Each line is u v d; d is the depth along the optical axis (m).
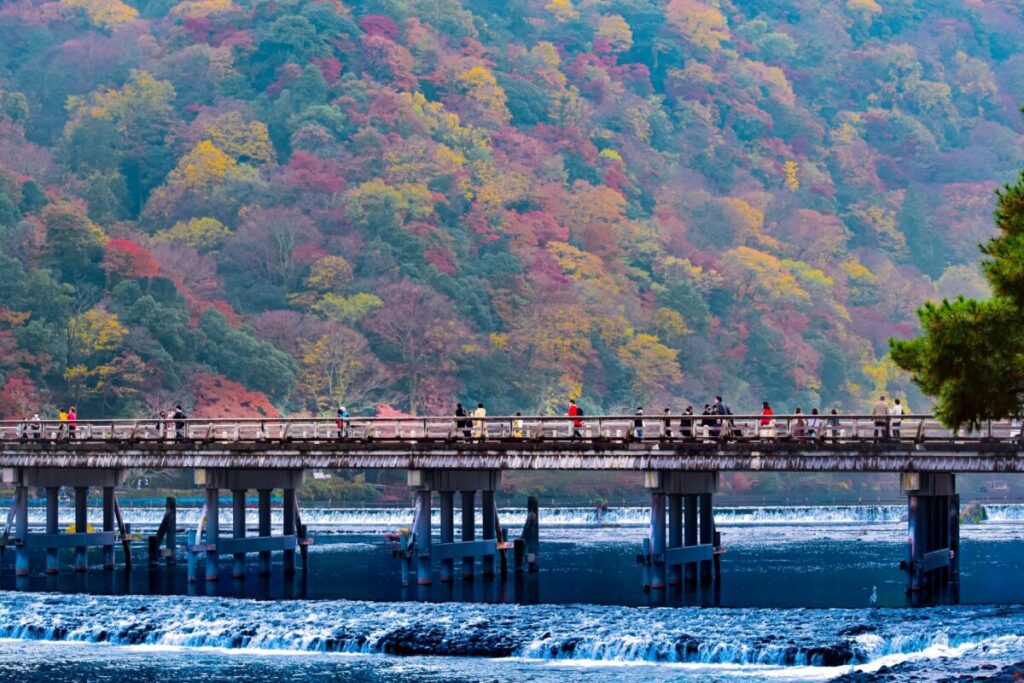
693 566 185.12
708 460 163.25
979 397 117.94
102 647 151.38
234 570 194.88
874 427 162.00
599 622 147.88
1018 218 118.50
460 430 176.00
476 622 150.25
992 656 124.06
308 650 147.62
